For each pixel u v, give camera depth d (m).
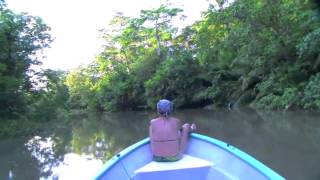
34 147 15.78
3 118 26.28
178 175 5.47
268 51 24.89
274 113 20.64
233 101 30.67
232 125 16.55
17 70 29.30
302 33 23.83
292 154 9.36
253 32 24.61
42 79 31.02
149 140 5.94
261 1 24.06
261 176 4.68
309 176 7.38
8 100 27.28
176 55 40.84
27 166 11.20
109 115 39.16
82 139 17.05
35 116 29.73
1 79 26.61
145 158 5.82
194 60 36.81
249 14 24.12
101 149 13.27
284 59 25.42
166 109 5.80
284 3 23.91
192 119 21.56
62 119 34.03
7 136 21.70
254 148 10.45
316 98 20.45
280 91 24.11
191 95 36.31
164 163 5.65
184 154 6.03
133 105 47.47
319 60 22.78
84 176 9.34
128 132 18.09
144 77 44.88
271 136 12.37
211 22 26.58
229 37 25.75
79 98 63.78
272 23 24.30
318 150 9.62
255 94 27.80
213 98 33.09
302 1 23.47
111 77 50.97
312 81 21.16
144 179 5.42
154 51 48.47
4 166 11.49
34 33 30.11
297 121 16.02
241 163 5.14
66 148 14.40
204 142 5.93
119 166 5.46
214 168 5.47
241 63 28.95
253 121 17.48
